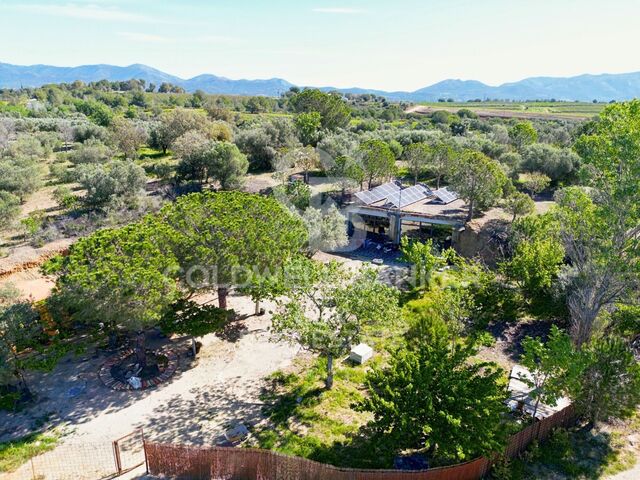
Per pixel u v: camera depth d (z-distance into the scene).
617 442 19.12
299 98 85.56
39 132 73.44
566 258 33.44
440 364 16.73
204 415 20.42
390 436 15.40
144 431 19.39
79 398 21.45
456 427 14.80
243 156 56.59
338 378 23.20
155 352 25.20
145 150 72.94
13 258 34.88
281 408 20.92
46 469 17.27
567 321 28.25
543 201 50.38
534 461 17.86
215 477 16.80
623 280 22.39
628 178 20.56
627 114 20.78
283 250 24.80
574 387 18.02
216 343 26.27
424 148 56.25
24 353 24.06
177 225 24.14
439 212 43.78
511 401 20.44
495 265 36.69
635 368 18.48
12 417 20.12
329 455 17.98
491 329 28.19
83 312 20.48
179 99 149.25
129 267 20.16
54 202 47.41
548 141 76.62
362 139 69.81
